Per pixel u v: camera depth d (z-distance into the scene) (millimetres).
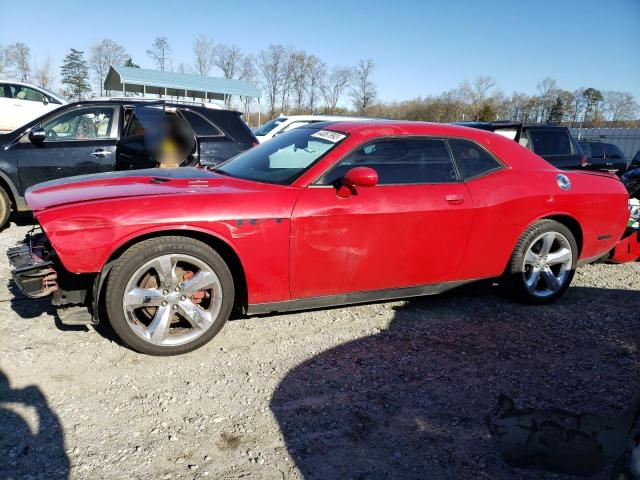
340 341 3561
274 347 3418
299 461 2309
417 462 2340
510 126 8758
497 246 4031
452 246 3830
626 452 1746
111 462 2240
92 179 3635
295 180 3443
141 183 3479
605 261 5598
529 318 4125
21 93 12961
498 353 3477
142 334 3109
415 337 3686
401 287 3795
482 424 2652
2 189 6371
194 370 3066
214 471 2217
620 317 4215
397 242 3615
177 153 6035
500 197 3957
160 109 6371
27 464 2191
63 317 3096
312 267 3406
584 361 3398
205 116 6816
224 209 3146
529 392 2982
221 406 2711
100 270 2967
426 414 2727
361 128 3768
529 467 2318
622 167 15320
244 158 4199
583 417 2730
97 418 2555
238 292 3469
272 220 3232
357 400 2832
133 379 2930
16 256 3193
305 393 2877
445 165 3895
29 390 2754
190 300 3217
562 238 4324
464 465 2332
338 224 3402
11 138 6367
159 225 3014
